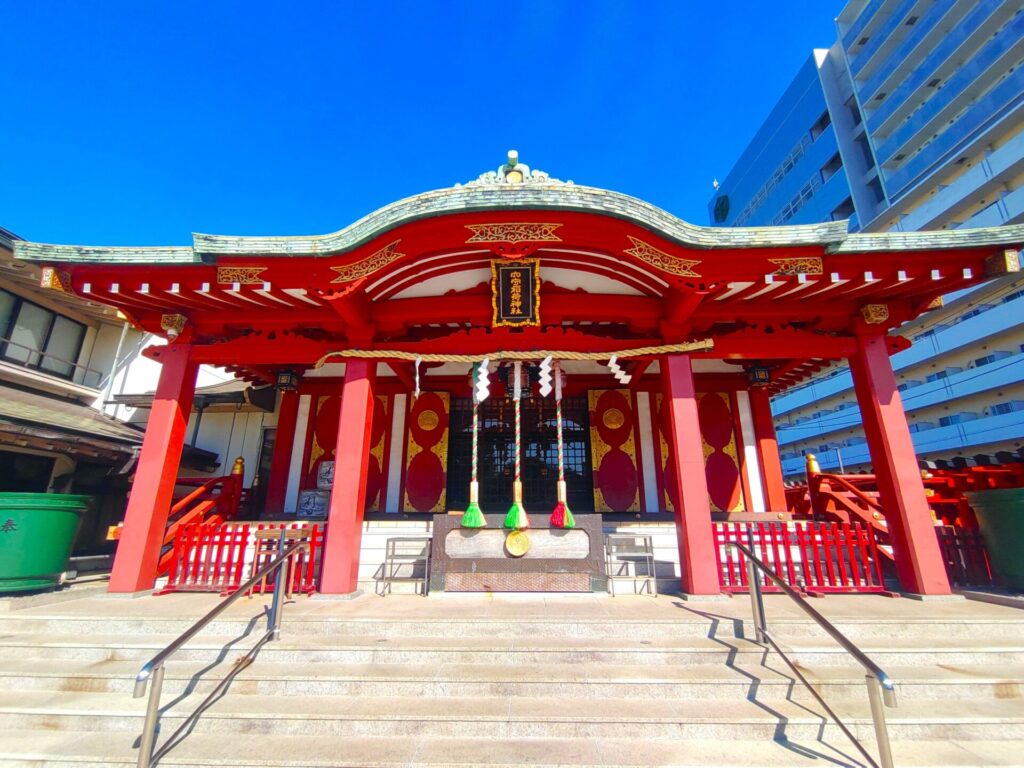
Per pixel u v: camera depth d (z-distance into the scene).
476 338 7.39
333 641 4.88
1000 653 4.62
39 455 11.10
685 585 6.56
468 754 3.43
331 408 10.66
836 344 7.36
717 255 6.09
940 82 31.53
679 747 3.54
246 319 7.41
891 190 33.28
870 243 6.04
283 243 5.93
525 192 5.70
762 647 4.66
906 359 30.67
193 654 4.70
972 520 8.21
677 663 4.58
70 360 13.61
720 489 9.97
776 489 9.90
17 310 12.40
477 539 6.86
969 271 6.23
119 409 14.11
